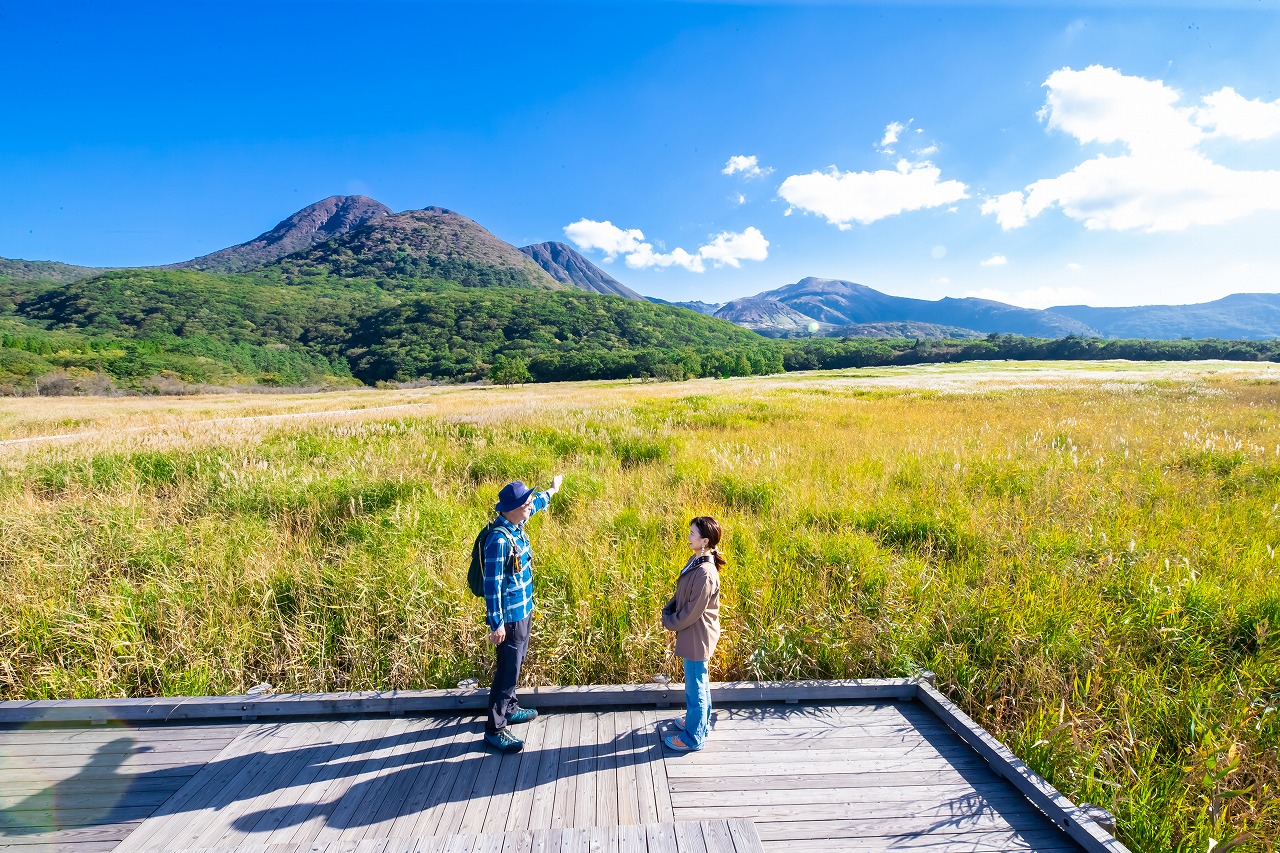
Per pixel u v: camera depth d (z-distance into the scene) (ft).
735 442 40.01
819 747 11.46
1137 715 12.61
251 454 35.06
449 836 8.61
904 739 11.76
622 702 12.93
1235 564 18.72
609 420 51.37
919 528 22.49
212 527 22.82
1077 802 10.43
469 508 25.64
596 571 18.45
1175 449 35.68
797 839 9.07
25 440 48.29
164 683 14.40
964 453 34.42
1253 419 48.42
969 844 9.02
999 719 12.66
